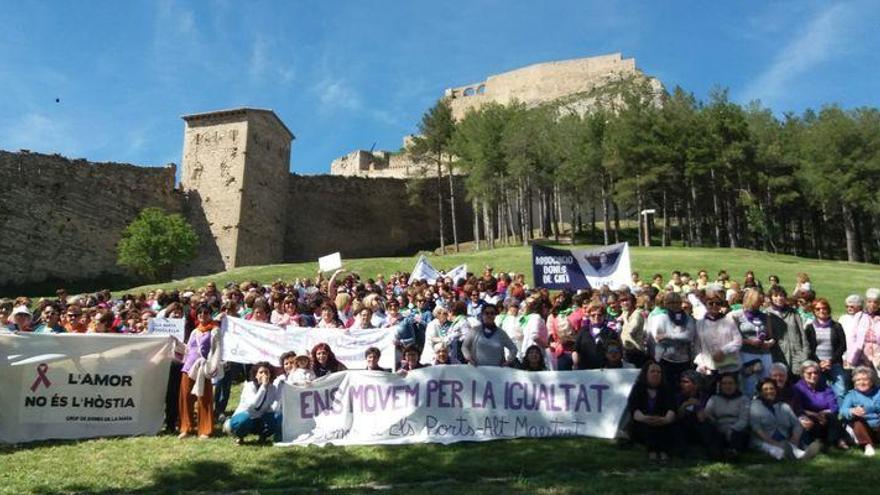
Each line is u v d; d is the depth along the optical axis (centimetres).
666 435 973
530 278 3331
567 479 856
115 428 1177
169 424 1220
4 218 4784
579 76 11712
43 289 4809
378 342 1368
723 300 1108
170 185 5684
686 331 1084
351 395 1105
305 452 1023
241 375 1688
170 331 1475
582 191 6112
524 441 1063
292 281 3897
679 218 6731
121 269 5291
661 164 5678
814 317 1208
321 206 6819
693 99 6303
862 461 934
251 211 5744
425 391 1099
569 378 1101
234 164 5706
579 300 1412
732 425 985
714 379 1056
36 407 1145
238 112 5812
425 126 6938
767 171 6100
